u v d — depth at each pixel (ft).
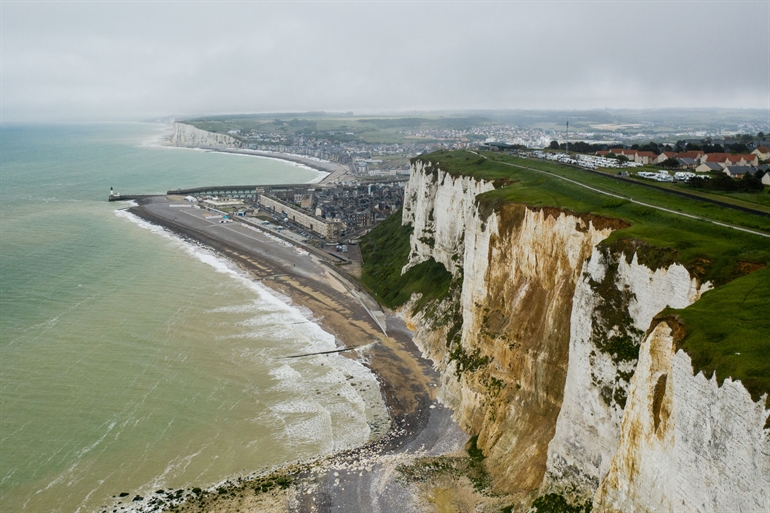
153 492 220.23
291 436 258.16
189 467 235.61
